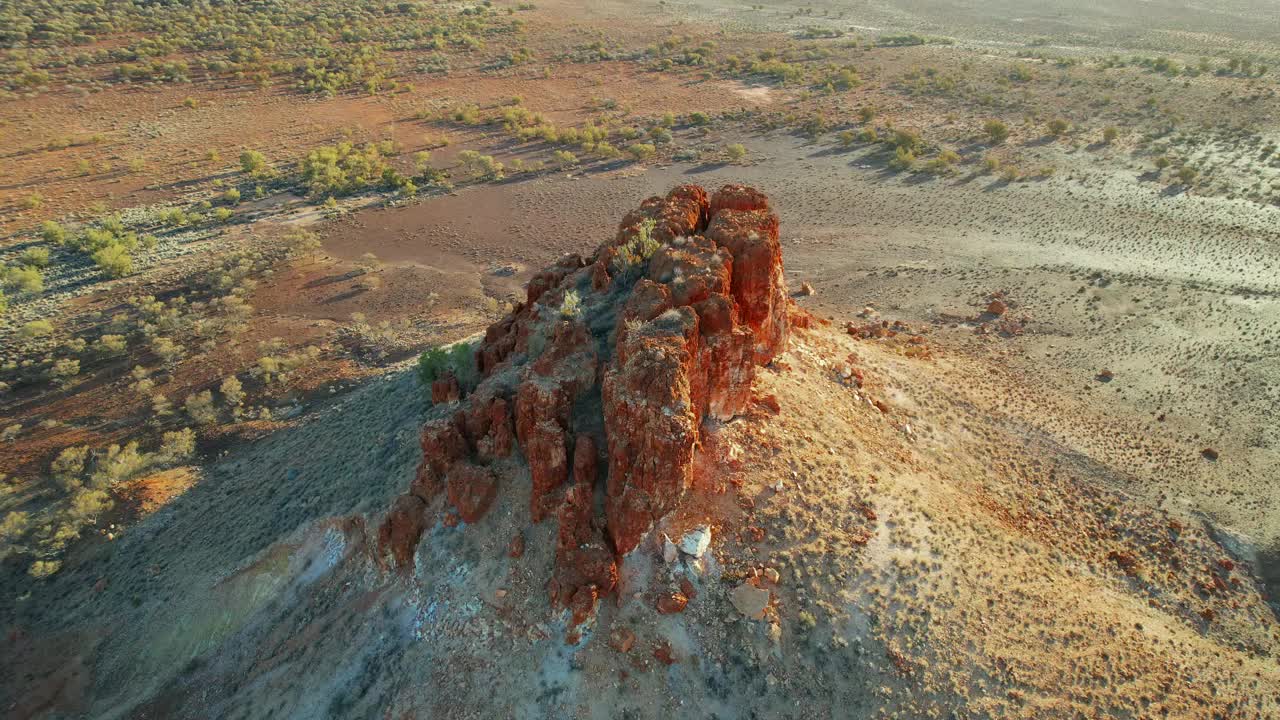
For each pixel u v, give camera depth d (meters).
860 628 28.69
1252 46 163.25
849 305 68.69
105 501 48.06
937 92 138.50
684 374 29.02
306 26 187.62
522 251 89.81
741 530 30.25
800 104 137.12
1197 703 29.69
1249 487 44.59
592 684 27.73
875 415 42.53
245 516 41.22
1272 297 63.94
